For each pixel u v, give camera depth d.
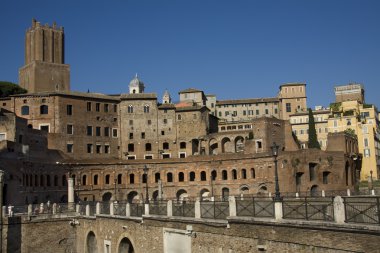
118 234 47.38
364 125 131.50
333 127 137.12
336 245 24.47
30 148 97.56
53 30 134.75
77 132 115.38
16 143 84.12
